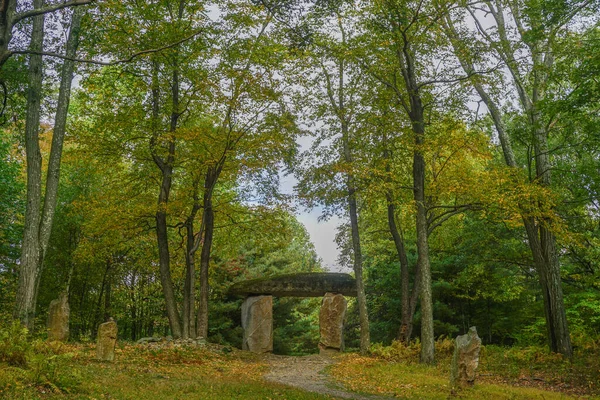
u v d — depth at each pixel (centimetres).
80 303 2802
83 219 2525
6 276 2459
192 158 2091
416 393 1221
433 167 2170
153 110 2123
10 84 1631
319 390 1280
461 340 1321
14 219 2527
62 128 1711
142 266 2745
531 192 1809
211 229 2241
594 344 1866
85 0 983
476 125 2006
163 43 1881
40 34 1667
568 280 2419
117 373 1209
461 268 2709
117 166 2219
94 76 2000
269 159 2105
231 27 2042
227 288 2845
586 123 1716
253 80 1961
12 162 2373
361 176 1978
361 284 2259
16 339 1044
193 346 1928
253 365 1816
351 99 2275
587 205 2305
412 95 1972
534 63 1978
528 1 1853
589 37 1919
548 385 1466
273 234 2389
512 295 2455
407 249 2862
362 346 2209
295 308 3572
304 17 1362
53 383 909
